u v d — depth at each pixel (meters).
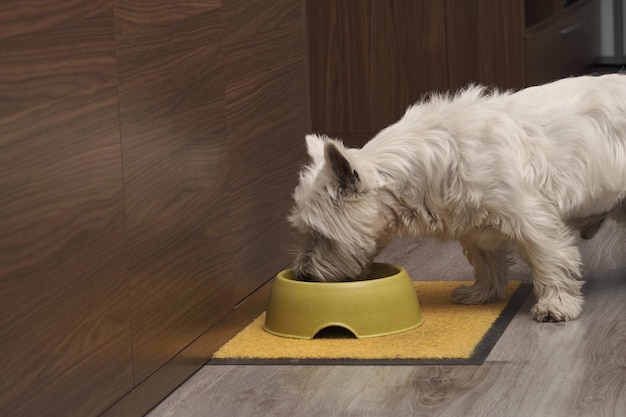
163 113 2.41
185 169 2.55
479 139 2.89
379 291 2.83
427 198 2.90
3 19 1.72
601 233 4.04
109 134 2.12
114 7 2.14
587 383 2.35
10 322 1.75
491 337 2.77
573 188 2.98
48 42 1.87
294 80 3.52
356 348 2.71
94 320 2.06
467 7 5.14
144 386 2.31
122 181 2.19
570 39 6.36
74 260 1.97
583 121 3.02
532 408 2.21
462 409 2.22
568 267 2.93
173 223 2.47
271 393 2.41
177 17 2.50
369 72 5.18
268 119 3.23
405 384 2.41
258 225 3.15
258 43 3.13
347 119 5.23
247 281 3.06
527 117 2.99
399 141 2.92
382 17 5.13
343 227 2.85
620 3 7.55
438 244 4.06
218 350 2.78
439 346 2.69
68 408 1.96
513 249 3.08
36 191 1.83
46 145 1.86
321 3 5.16
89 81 2.03
